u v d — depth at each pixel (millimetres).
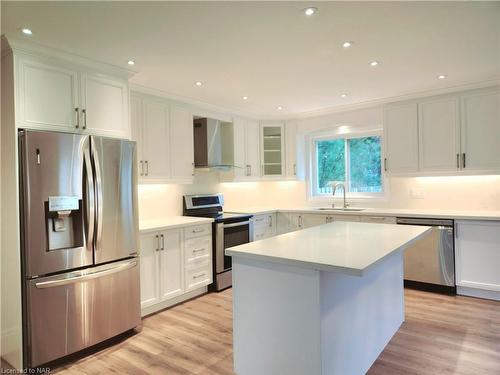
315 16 2107
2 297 2461
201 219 3855
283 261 1740
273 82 3461
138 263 2951
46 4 1894
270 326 1855
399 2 1960
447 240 3580
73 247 2506
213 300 3670
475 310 3170
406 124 4109
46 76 2465
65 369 2355
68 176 2451
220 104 4387
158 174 3686
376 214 4023
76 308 2490
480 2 1974
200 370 2305
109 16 2049
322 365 1691
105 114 2832
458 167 3766
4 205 2420
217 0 1892
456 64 3018
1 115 2439
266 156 5301
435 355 2398
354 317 2057
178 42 2453
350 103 4441
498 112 3531
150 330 2941
